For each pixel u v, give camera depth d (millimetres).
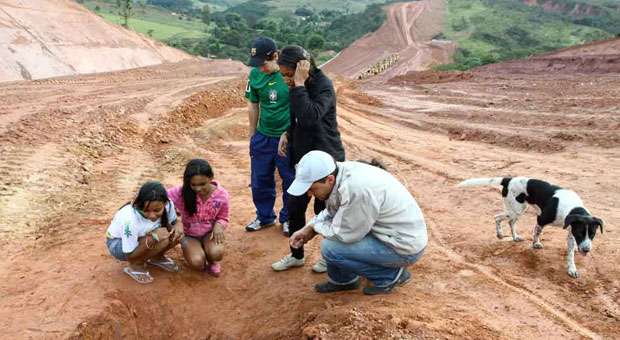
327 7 159125
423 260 5949
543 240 6301
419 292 5152
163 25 99562
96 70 33812
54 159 9156
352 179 4387
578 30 77875
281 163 6262
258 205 6828
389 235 4582
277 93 5992
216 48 80000
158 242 5246
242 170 10328
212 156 11430
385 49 66375
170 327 5160
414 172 10195
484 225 6992
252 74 6113
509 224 6594
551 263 5711
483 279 5449
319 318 4570
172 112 14500
